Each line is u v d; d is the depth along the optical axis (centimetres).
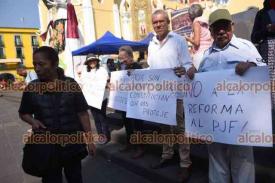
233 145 265
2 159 588
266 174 324
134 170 462
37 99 276
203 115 288
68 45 1415
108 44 909
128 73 431
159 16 367
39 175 276
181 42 367
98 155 553
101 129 580
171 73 354
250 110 251
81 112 296
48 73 275
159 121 377
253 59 264
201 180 373
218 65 276
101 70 559
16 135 786
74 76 1416
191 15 481
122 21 1697
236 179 271
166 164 432
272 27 334
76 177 296
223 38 268
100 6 1623
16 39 5253
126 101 452
